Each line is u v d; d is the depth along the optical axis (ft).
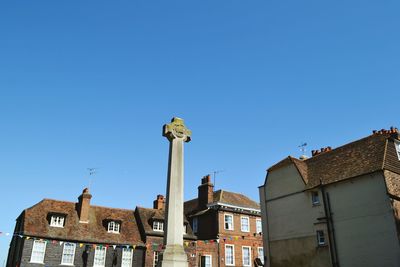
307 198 88.94
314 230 84.94
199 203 132.16
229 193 135.03
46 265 100.12
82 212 113.60
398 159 80.79
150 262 112.16
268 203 99.40
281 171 98.53
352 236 76.89
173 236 42.83
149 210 126.93
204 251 117.19
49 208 111.96
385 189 73.67
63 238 104.06
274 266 92.22
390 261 69.36
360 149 85.46
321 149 102.06
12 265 106.73
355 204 78.23
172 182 45.55
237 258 120.88
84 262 105.09
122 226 117.80
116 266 108.58
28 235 100.22
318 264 81.82
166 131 47.88
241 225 126.31
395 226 70.23
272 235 95.50
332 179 84.69
